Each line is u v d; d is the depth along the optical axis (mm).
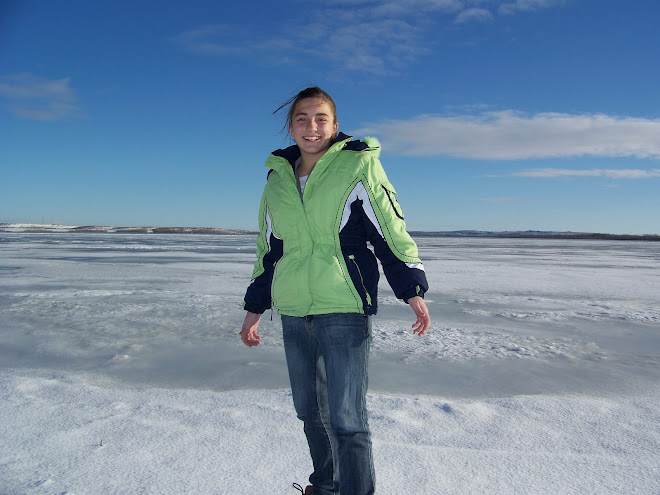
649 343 4645
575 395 3086
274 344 4441
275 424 2461
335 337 1492
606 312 6445
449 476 1940
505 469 2014
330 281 1490
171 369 3621
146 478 1900
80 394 2967
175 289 8445
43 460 2051
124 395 2971
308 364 1607
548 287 9414
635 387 3277
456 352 4184
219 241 48062
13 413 2611
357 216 1568
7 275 10859
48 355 4008
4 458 2072
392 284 1551
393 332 4977
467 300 7473
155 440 2258
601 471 2012
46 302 6777
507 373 3576
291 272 1556
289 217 1603
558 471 2006
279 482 1880
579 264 17188
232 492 1803
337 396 1466
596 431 2461
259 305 1810
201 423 2473
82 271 12055
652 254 27953
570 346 4484
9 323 5324
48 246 28766
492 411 2740
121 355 4016
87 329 5047
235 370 3600
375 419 2559
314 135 1613
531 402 2918
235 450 2154
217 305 6660
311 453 1692
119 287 8664
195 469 1976
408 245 1554
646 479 1947
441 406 2795
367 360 1536
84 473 1937
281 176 1654
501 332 5082
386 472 1962
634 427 2523
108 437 2293
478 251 29297
